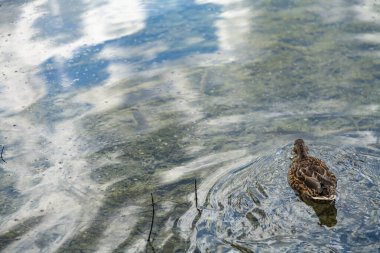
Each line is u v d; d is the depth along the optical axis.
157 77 14.77
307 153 10.45
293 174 10.05
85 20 18.86
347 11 18.45
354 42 15.97
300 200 9.39
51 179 10.80
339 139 11.33
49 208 9.86
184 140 11.78
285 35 16.77
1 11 20.05
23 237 9.07
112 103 13.60
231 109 12.90
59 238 8.97
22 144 12.06
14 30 18.20
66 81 14.84
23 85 14.70
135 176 10.66
